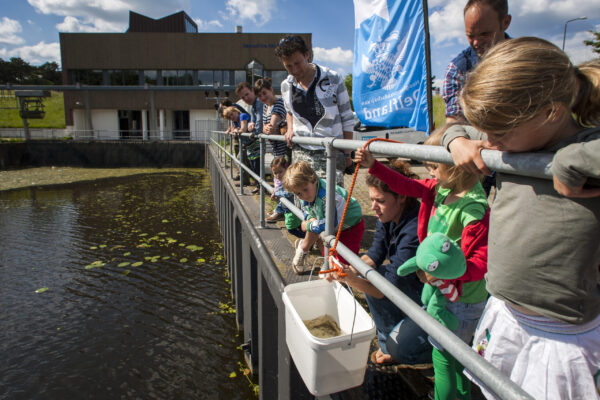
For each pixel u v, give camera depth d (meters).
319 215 2.23
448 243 1.17
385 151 1.22
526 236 0.84
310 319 1.66
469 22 1.96
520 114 0.71
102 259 7.17
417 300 1.79
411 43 2.92
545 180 0.80
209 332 4.60
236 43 26.67
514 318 1.00
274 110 4.22
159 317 5.00
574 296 0.82
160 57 26.66
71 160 20.67
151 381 3.82
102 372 3.99
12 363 4.18
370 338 1.31
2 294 5.77
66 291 5.84
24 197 13.18
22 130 27.53
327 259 1.79
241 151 5.16
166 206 11.47
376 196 1.78
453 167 1.29
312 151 2.80
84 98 26.92
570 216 0.77
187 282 6.05
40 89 21.86
